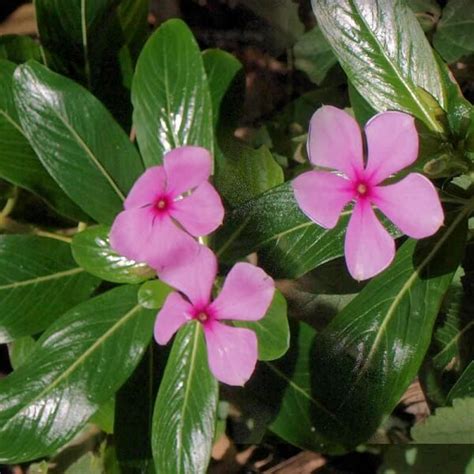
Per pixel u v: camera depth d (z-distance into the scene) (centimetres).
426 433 57
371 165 48
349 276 59
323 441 55
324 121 48
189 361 52
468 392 55
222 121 58
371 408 52
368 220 48
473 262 58
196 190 50
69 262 56
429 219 48
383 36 52
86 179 55
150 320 54
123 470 56
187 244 50
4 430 54
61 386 54
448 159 50
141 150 54
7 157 57
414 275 52
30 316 56
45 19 58
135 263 53
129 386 56
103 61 60
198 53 53
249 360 50
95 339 54
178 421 52
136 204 50
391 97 52
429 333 51
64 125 54
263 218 53
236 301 50
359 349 52
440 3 67
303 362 56
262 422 58
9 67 57
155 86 53
